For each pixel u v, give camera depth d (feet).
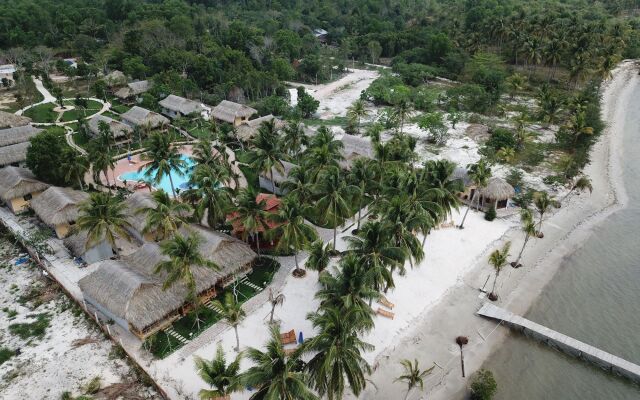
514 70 478.59
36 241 190.49
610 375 146.61
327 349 113.29
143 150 307.17
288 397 103.60
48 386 137.39
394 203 160.86
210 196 187.11
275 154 225.35
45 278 184.44
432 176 188.65
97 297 155.33
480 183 217.15
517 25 488.44
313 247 162.71
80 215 203.62
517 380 143.95
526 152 307.99
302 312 164.14
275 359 108.27
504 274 191.01
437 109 402.52
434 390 138.51
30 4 566.77
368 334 155.74
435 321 164.66
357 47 575.38
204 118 363.35
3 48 501.15
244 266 179.73
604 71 409.28
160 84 408.46
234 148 316.19
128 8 595.88
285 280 180.96
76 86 441.27
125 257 177.88
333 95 449.06
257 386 107.76
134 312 146.92
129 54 472.03
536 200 225.35
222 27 572.92
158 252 168.66
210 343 151.12
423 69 480.23
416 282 184.03
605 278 192.03
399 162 212.64
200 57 440.86
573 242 215.92
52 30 536.42
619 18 589.73
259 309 165.78
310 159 219.00
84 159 237.86
